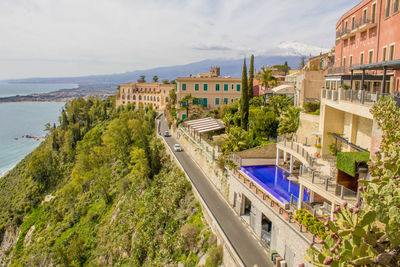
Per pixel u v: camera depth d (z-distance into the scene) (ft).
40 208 246.47
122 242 121.29
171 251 88.74
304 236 54.39
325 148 83.92
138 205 134.72
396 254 20.27
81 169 237.25
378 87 81.97
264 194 72.59
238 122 156.35
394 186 25.99
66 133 331.98
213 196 102.58
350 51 102.94
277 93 167.43
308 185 61.57
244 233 76.59
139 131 254.47
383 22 78.23
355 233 20.57
